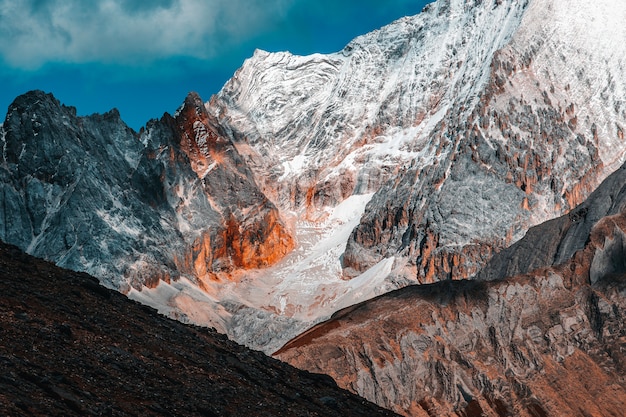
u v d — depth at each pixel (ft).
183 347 234.99
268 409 216.13
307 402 233.55
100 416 179.83
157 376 208.95
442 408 593.01
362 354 606.14
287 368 263.08
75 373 193.77
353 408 245.86
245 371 236.84
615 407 593.42
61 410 175.42
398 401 592.60
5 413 166.40
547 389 600.39
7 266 236.63
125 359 209.87
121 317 235.61
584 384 605.73
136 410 188.75
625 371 608.60
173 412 195.21
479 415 589.32
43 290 230.07
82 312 226.38
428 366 610.24
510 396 598.75
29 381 181.68
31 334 201.36
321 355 602.44
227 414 204.85
